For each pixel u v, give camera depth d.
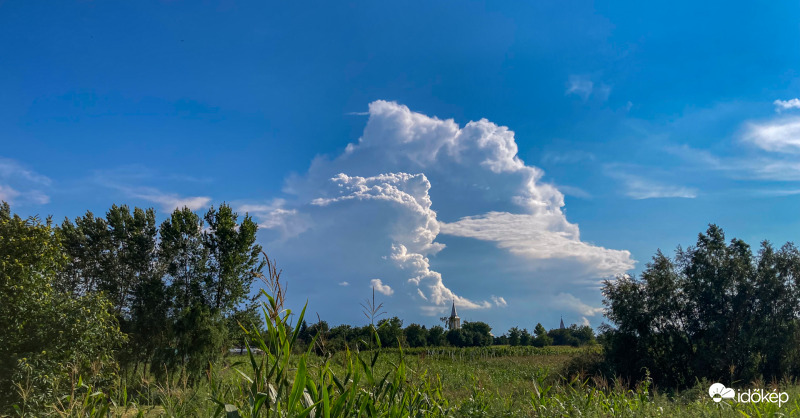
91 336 18.38
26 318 17.17
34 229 19.05
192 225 35.56
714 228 33.03
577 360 33.06
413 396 6.65
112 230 37.03
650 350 32.34
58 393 8.98
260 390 4.98
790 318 31.20
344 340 6.17
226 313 32.16
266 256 5.08
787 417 8.18
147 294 32.50
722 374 29.91
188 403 6.09
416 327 50.12
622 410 9.34
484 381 13.84
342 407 4.95
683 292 32.75
